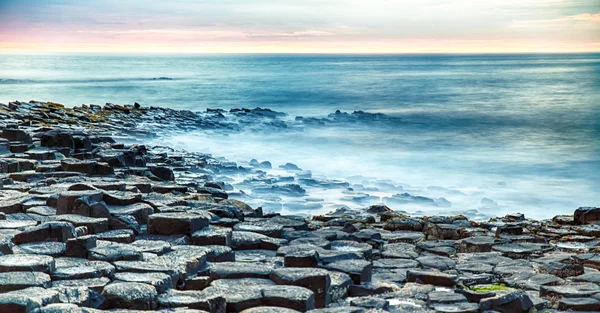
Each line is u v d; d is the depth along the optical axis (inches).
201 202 502.9
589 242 468.1
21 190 520.7
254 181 866.8
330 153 1306.6
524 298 292.2
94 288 285.1
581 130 1648.6
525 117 1951.3
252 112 1926.7
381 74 5319.9
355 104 2497.5
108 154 709.9
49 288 277.4
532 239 458.6
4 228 398.6
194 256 341.4
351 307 278.7
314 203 735.7
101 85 3442.4
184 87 3363.7
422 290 329.1
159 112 1708.9
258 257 381.4
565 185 982.4
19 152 709.3
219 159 1081.4
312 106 2445.9
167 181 647.1
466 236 475.8
